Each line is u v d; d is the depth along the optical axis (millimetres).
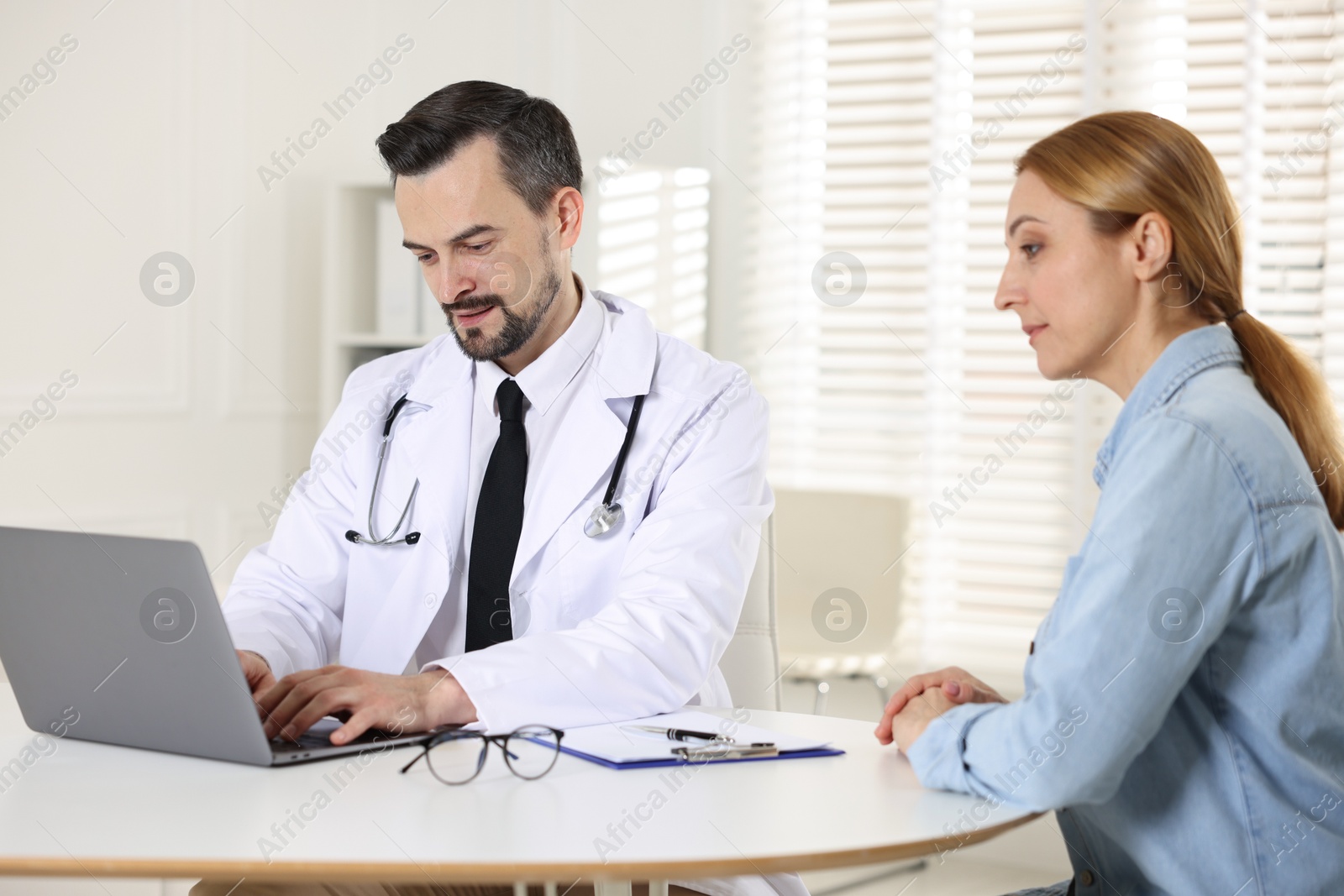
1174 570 1185
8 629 1391
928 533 3699
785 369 3912
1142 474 1228
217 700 1268
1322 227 3232
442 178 1806
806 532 3711
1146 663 1169
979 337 3693
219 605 1228
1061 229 1378
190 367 3902
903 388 3768
